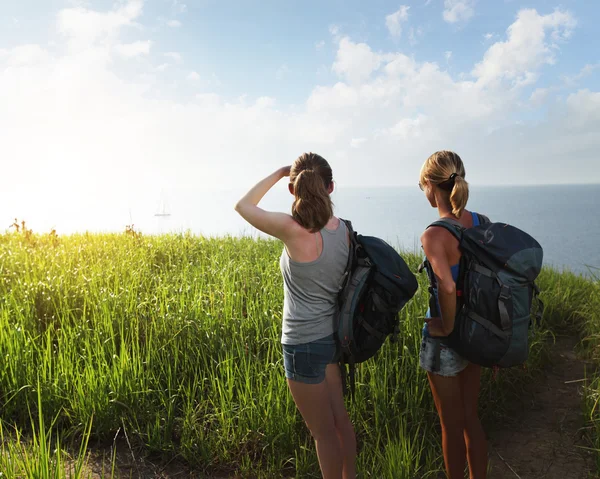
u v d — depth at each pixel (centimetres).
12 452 293
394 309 279
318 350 272
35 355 435
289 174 284
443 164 286
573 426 411
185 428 360
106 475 323
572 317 673
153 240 1100
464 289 270
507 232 275
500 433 407
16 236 1070
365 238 289
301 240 264
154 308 545
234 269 750
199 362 459
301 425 378
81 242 1031
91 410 369
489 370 455
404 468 324
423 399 416
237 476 338
